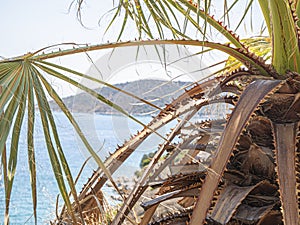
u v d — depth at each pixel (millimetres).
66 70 1253
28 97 1178
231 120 1161
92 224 1692
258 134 1385
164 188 1723
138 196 1508
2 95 1117
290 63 1362
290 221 1109
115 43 1265
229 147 1129
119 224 1471
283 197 1133
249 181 1373
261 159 1368
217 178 1122
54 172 1155
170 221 1454
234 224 1327
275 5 1324
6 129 1084
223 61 1781
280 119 1305
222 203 1266
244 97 1188
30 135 1159
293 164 1175
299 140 1284
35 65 1235
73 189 1185
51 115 1167
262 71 1375
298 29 1361
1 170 1155
